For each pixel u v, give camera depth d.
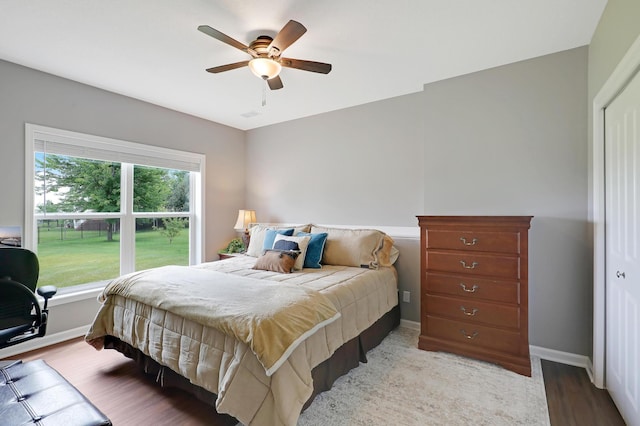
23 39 2.21
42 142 2.73
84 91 2.98
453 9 1.89
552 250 2.45
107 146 3.15
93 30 2.10
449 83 2.88
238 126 4.46
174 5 1.84
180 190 3.98
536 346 2.51
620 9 1.66
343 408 1.83
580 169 2.35
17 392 1.32
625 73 1.59
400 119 3.32
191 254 4.08
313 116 3.96
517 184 2.59
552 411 1.81
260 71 2.18
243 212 4.30
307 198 4.03
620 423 1.71
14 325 1.83
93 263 3.15
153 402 1.90
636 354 1.58
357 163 3.61
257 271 2.74
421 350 2.62
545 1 1.82
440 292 2.56
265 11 1.90
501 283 2.30
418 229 3.21
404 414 1.79
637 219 1.57
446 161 2.91
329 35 2.17
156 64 2.59
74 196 3.02
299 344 1.58
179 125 3.80
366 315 2.40
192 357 1.70
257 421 1.42
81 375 2.20
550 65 2.46
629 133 1.65
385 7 1.87
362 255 2.96
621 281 1.78
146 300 1.99
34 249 2.70
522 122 2.57
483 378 2.17
